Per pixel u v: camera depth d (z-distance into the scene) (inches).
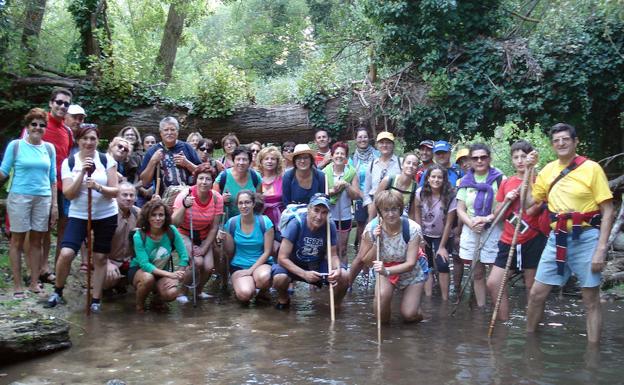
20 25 485.7
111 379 173.2
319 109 479.5
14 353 188.2
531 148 247.3
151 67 708.0
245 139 492.1
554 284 214.7
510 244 242.1
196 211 288.4
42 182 254.4
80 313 253.4
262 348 203.2
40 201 254.8
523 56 450.6
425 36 471.2
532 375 173.3
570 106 457.4
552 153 605.3
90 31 521.0
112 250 289.7
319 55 709.3
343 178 319.3
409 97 466.0
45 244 281.7
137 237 261.6
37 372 180.1
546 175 213.5
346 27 569.3
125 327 232.2
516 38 471.8
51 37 555.2
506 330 227.8
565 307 269.3
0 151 479.8
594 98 458.9
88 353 198.4
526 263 240.8
